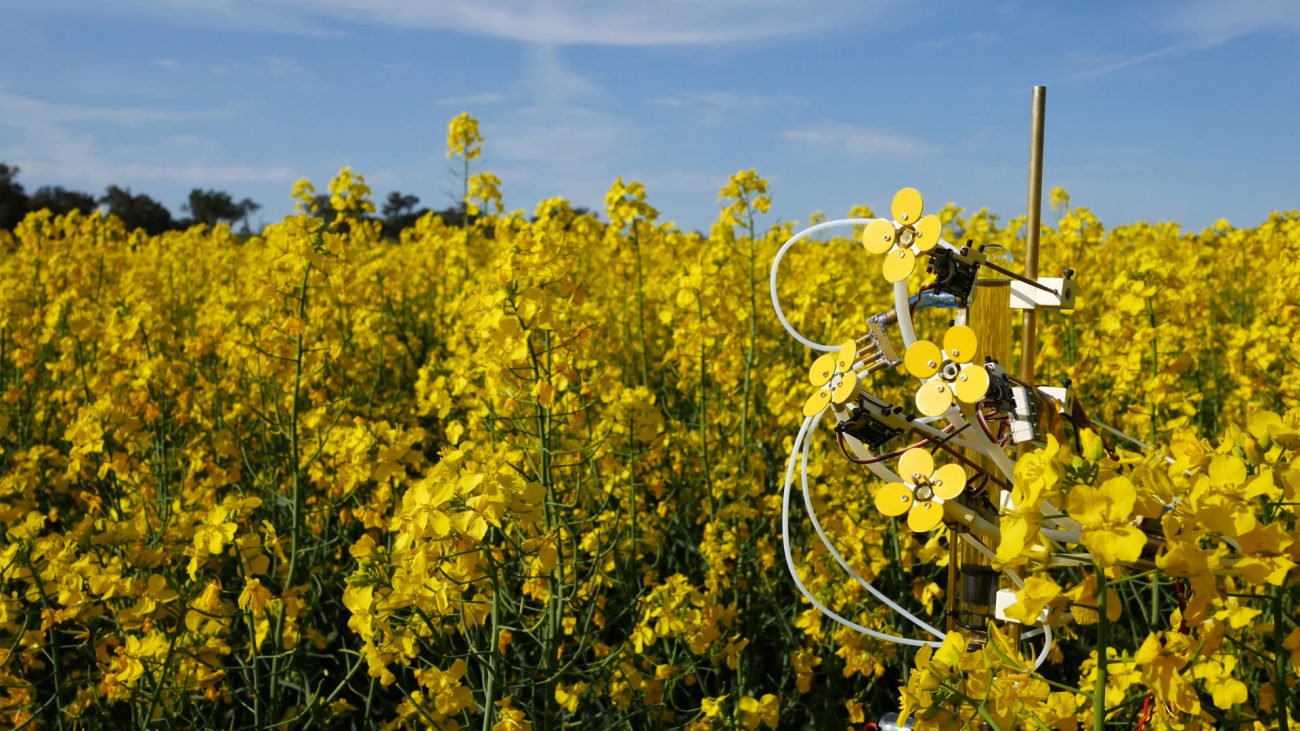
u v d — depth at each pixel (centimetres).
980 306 210
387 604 221
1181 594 172
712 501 457
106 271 948
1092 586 153
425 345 854
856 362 204
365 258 860
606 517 376
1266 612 256
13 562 292
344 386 599
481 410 416
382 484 387
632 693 319
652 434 393
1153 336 412
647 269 744
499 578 260
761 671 416
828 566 350
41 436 597
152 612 277
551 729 307
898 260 186
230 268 1055
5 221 2927
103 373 532
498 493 207
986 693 157
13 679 300
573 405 364
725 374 507
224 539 279
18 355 590
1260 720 238
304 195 921
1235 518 141
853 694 389
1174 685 150
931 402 168
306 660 390
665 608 311
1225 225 1029
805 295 606
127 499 429
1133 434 479
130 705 361
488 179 859
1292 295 454
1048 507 157
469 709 287
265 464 476
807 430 203
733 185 596
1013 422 193
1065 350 590
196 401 548
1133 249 1171
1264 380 509
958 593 216
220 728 314
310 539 434
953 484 164
